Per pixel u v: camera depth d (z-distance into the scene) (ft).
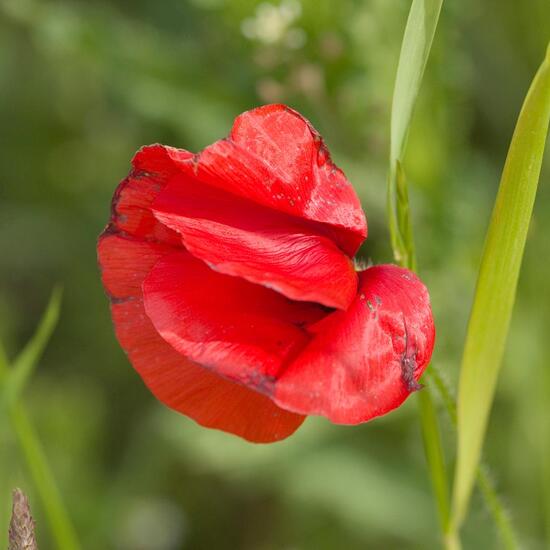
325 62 2.05
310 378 1.27
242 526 2.55
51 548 2.36
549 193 1.95
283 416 1.32
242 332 1.28
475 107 2.32
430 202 2.06
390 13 2.05
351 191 1.34
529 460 2.07
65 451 2.51
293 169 1.31
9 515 2.13
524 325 2.04
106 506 2.49
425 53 1.37
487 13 2.24
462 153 2.20
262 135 1.31
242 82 2.13
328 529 2.32
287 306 1.30
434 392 1.44
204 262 1.30
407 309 1.30
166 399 1.32
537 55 2.25
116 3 2.56
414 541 2.15
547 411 1.82
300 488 2.16
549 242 1.89
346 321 1.29
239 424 1.32
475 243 2.11
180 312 1.29
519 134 1.33
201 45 2.20
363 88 2.06
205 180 1.30
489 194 2.25
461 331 2.08
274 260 1.30
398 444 2.21
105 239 1.33
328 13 2.03
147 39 2.17
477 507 2.12
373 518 2.14
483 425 1.36
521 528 2.06
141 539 2.53
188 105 2.14
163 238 1.33
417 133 2.03
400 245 1.39
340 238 1.33
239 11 2.06
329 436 2.21
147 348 1.33
